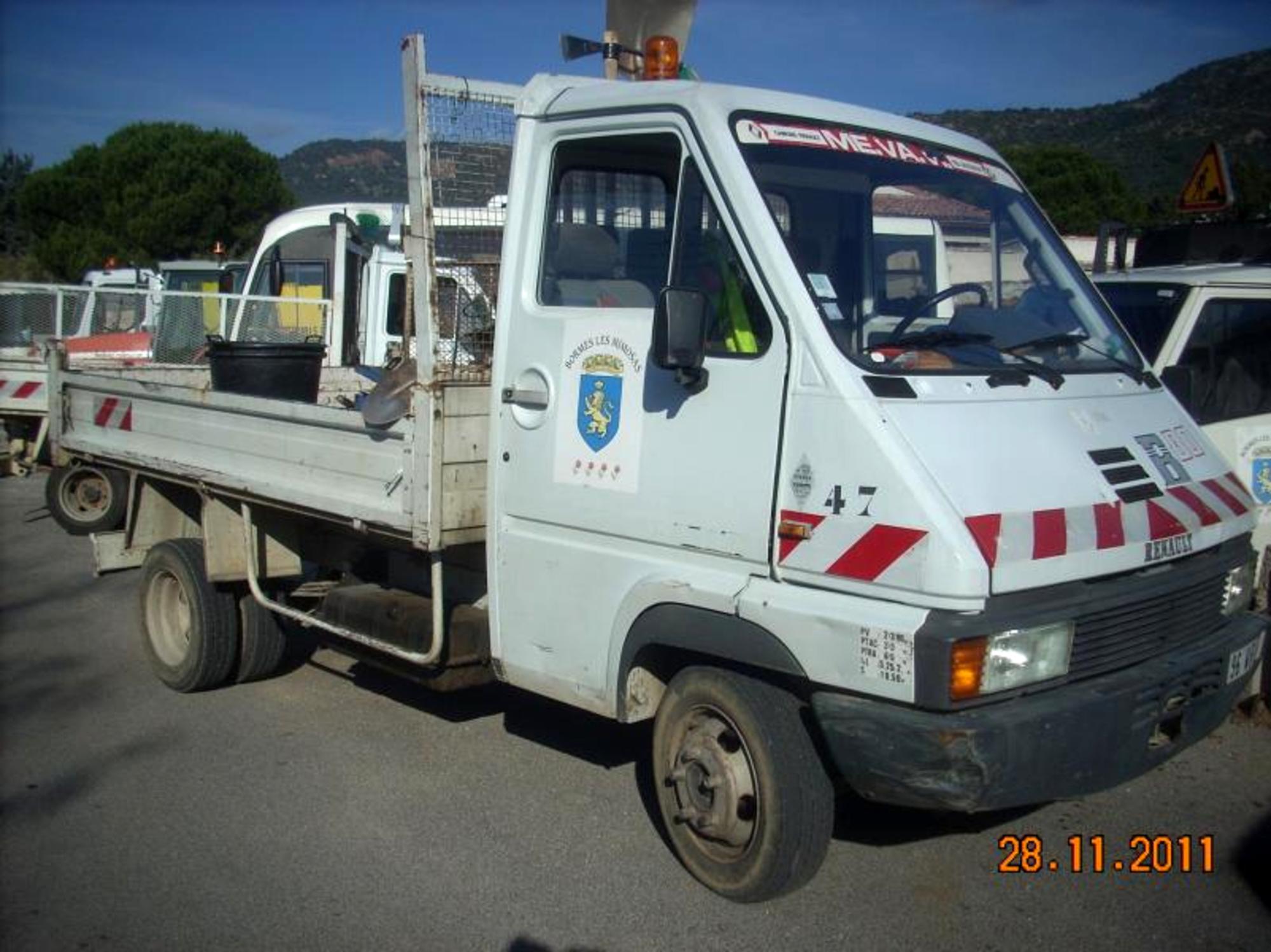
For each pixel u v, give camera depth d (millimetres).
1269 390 7184
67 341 11953
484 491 5066
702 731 4270
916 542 3520
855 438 3688
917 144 4797
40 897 4426
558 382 4570
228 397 6137
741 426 3982
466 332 5113
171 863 4684
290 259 12531
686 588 4102
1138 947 4004
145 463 6949
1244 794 5215
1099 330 4910
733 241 4066
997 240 4875
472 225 5070
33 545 10938
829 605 3723
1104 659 3812
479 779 5496
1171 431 4500
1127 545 3838
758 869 4082
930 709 3506
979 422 3861
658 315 3904
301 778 5523
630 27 5637
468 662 5102
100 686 6926
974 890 4391
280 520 6508
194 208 38500
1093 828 4898
